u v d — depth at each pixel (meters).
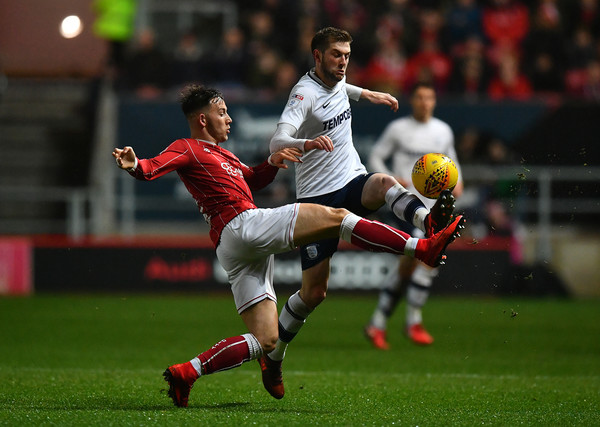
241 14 66.00
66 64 63.41
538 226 51.75
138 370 26.50
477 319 41.38
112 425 16.53
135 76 58.09
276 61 58.50
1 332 36.25
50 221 57.00
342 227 18.44
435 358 30.09
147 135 53.03
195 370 18.73
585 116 52.09
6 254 50.34
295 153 19.92
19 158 59.06
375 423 17.31
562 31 61.41
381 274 49.31
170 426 16.45
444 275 49.91
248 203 19.30
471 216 50.12
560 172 51.78
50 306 45.09
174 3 70.94
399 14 59.94
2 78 63.22
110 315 41.81
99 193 52.84
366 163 52.34
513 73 57.59
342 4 60.53
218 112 19.62
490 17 61.28
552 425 17.50
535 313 43.66
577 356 30.72
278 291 48.34
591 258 51.47
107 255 50.06
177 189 53.75
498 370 27.52
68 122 61.12
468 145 51.75
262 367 20.55
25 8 63.91
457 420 17.94
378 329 32.72
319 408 19.58
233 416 17.72
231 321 39.91
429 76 56.03
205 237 53.31
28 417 17.45
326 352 31.38
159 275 49.88
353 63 58.25
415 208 19.73
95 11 64.19
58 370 26.25
